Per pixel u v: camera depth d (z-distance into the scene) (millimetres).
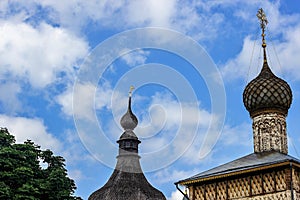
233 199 38438
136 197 67625
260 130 44188
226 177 39219
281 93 44562
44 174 48156
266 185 37156
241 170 38094
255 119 44875
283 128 44375
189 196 40969
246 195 37875
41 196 44844
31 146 48688
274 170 37094
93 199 68938
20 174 44250
